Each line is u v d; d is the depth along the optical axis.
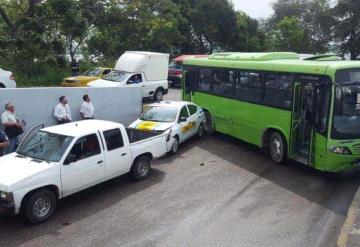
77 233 8.62
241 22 51.00
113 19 33.38
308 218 9.17
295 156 12.32
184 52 47.97
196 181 11.76
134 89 17.97
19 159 9.69
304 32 51.31
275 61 13.51
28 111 13.98
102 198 10.55
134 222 9.12
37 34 26.59
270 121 13.31
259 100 13.86
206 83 17.50
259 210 9.64
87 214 9.58
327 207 9.77
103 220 9.25
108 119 17.09
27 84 24.12
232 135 15.84
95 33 35.28
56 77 26.36
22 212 8.87
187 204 10.07
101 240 8.31
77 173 9.80
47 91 14.47
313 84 11.36
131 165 11.51
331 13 51.19
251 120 14.38
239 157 14.20
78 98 15.71
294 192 10.78
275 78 13.01
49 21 27.45
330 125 10.77
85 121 11.45
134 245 8.08
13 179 8.68
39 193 8.98
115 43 35.47
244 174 12.34
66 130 10.39
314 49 52.03
